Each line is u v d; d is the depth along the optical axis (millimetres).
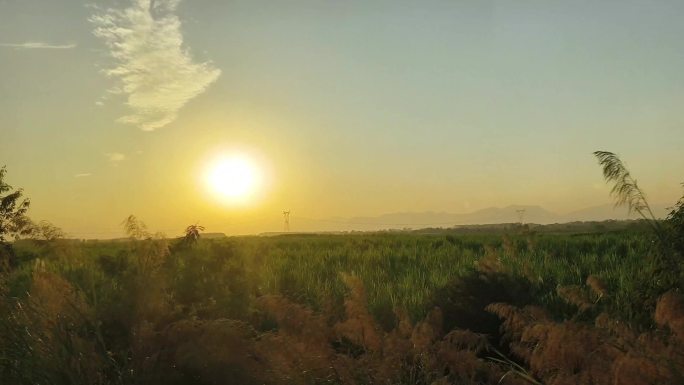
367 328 6848
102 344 7125
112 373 6953
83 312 7801
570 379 5152
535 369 5527
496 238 38062
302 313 6617
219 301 8438
